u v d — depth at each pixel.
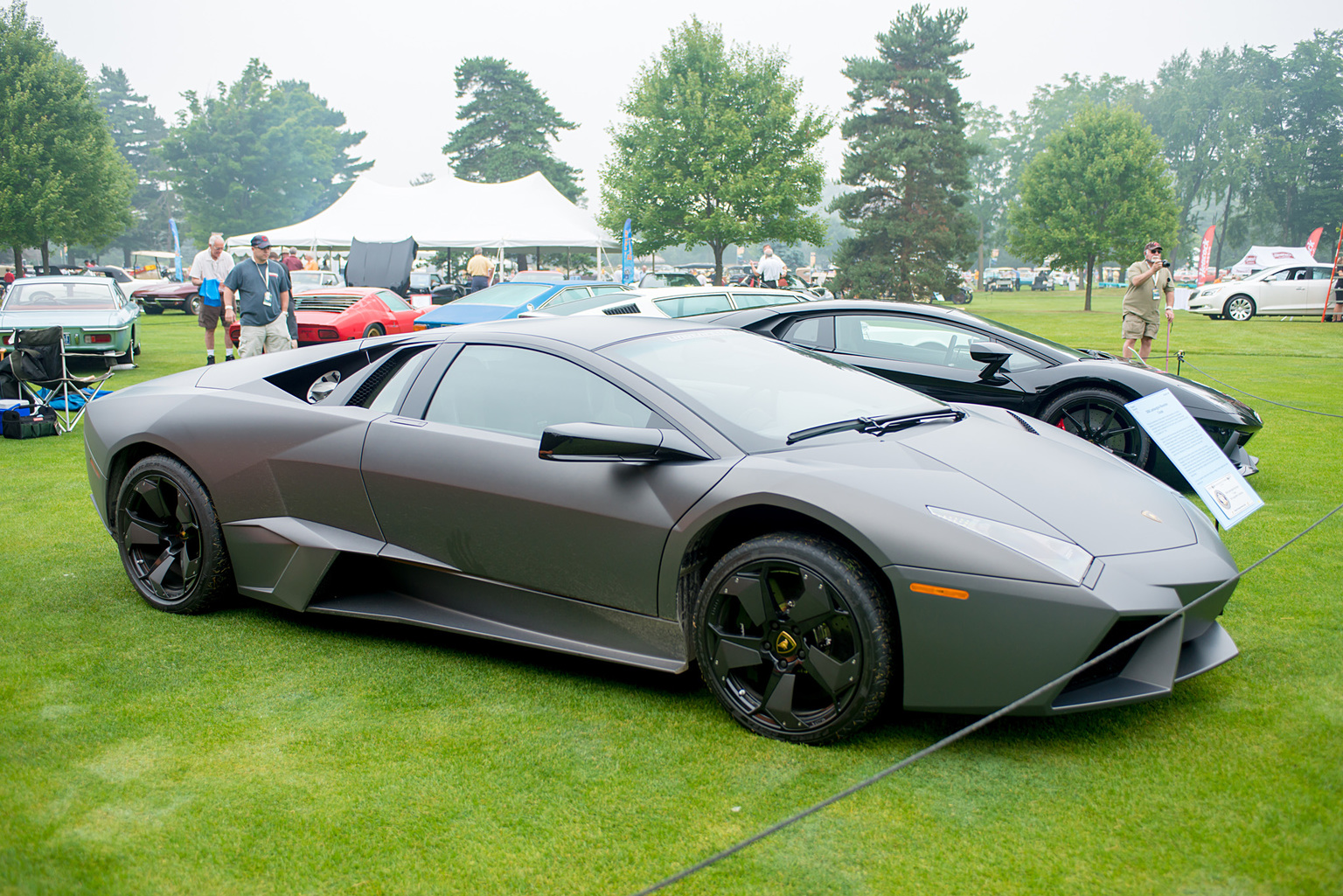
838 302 6.02
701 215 25.05
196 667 2.98
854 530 2.28
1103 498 2.54
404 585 3.16
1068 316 28.36
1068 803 2.11
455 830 2.06
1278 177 74.38
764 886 1.84
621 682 2.86
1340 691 2.65
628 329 3.22
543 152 66.50
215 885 1.87
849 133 48.84
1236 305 23.11
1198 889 1.79
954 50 47.44
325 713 2.64
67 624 3.36
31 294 11.75
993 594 2.17
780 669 2.44
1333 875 1.81
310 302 13.96
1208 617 2.39
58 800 2.19
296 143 71.12
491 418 2.97
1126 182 36.12
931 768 2.29
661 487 2.57
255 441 3.28
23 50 33.12
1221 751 2.32
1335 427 7.39
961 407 3.43
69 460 6.41
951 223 47.41
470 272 17.77
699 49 24.17
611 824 2.08
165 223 94.75
